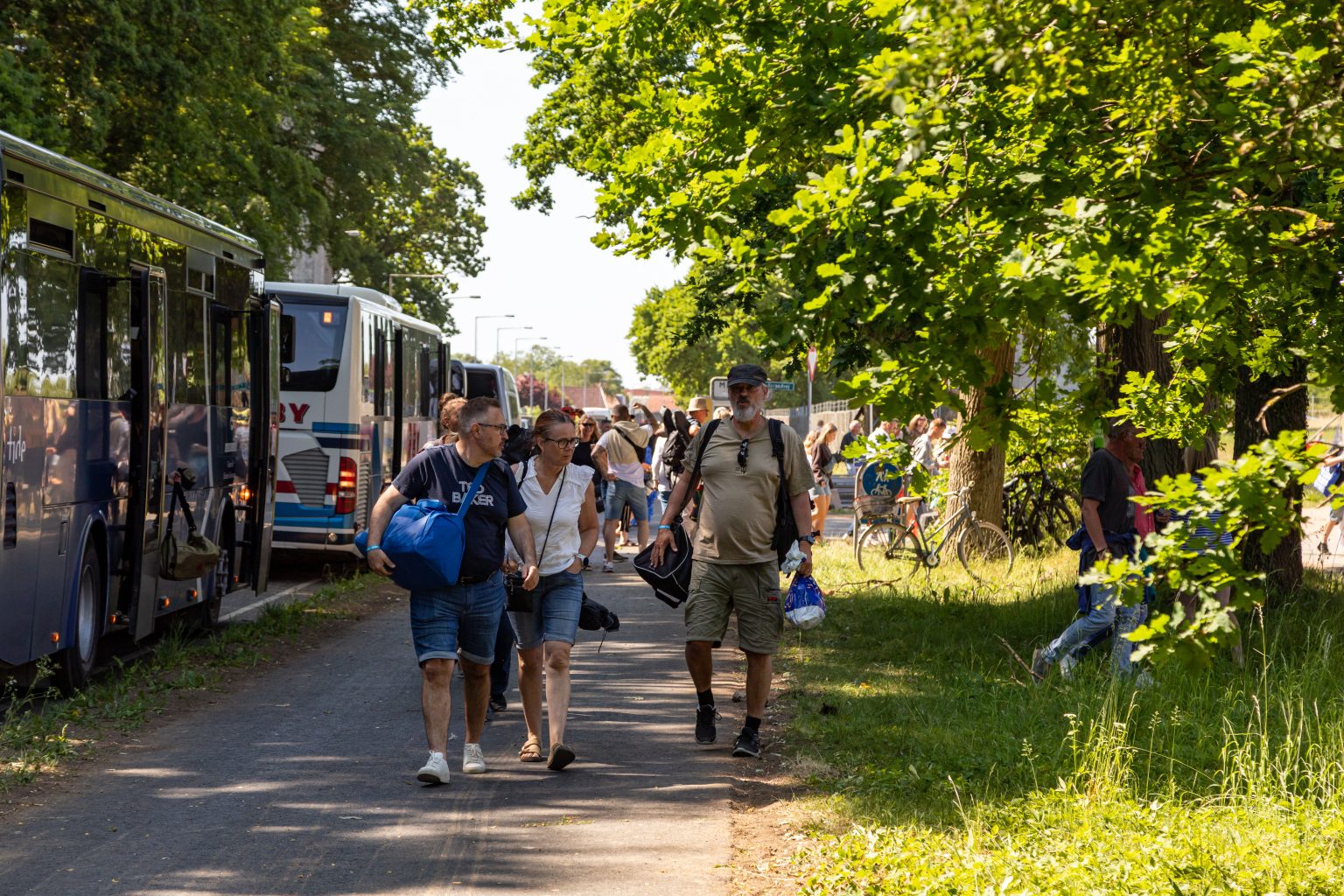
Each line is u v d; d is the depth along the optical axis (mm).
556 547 9930
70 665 12375
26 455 11242
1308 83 6723
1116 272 6988
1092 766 8969
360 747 10609
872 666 14086
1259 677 11859
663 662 14906
